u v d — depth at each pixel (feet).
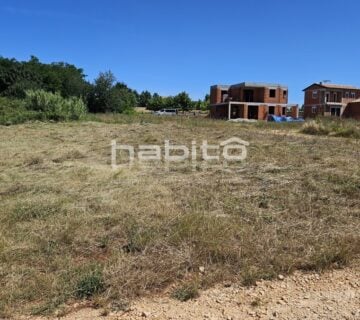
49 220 16.15
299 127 61.00
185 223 14.75
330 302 10.21
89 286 10.94
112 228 15.11
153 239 13.79
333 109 165.99
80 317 9.93
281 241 13.52
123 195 19.65
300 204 17.26
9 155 34.17
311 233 14.20
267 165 26.08
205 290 10.98
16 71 141.59
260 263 12.15
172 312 10.01
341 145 36.40
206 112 219.20
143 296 10.76
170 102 236.22
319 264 11.96
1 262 12.59
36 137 47.73
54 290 10.96
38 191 21.20
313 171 23.20
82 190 21.08
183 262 12.24
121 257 12.65
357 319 9.46
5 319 9.86
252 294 10.69
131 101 147.64
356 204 17.30
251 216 15.98
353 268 11.93
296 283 11.19
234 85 174.40
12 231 15.03
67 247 13.67
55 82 146.20
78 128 58.59
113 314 10.02
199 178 23.18
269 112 167.63
